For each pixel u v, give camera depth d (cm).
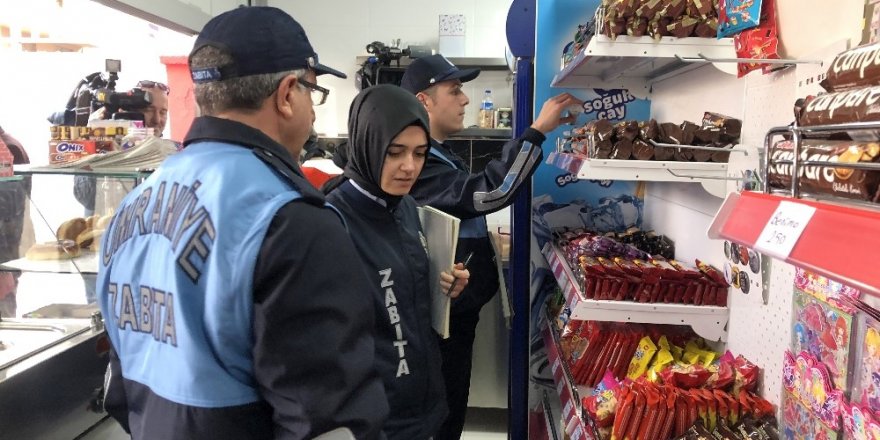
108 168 184
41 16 295
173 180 92
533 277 254
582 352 184
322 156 383
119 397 103
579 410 159
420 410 149
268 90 94
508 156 193
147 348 89
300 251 82
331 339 83
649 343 169
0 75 295
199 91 95
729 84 153
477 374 312
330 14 429
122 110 244
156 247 88
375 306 138
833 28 103
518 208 247
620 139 149
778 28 117
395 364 141
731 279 151
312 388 81
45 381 137
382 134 138
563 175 249
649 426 128
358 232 141
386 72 392
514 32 244
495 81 420
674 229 204
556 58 243
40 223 173
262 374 82
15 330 154
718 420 127
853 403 96
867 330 93
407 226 155
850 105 67
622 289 158
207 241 82
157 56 357
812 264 58
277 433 83
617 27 139
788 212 68
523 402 257
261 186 85
